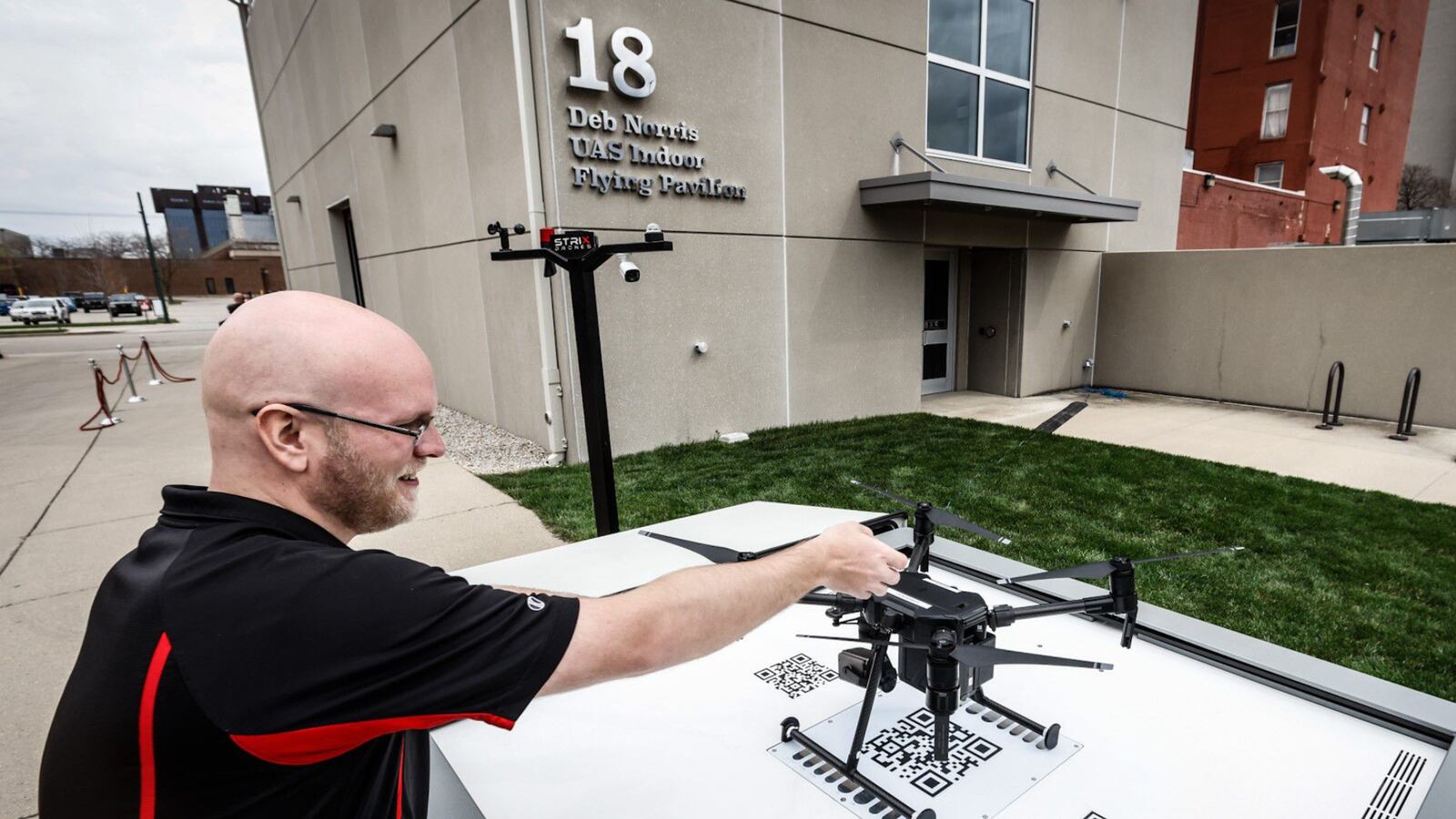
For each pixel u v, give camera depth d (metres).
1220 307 9.48
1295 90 18.00
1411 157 33.75
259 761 0.71
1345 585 3.67
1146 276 10.21
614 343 6.12
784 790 1.35
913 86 7.93
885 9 7.52
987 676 1.30
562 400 6.11
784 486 5.31
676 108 6.16
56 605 3.53
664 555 2.02
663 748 1.48
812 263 7.43
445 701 0.74
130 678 0.68
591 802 1.33
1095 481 5.51
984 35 8.50
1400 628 3.20
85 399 10.66
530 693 0.77
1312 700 1.54
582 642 0.80
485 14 5.84
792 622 2.02
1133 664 1.71
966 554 2.25
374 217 9.59
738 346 6.96
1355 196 11.01
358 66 8.96
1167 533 4.41
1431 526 4.54
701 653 0.91
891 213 8.02
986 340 10.25
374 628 0.71
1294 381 8.88
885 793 1.31
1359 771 1.33
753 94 6.66
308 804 0.78
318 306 0.83
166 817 0.71
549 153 5.55
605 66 5.73
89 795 0.71
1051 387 10.39
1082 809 1.27
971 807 1.28
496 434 7.14
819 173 7.31
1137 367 10.48
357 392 0.81
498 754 1.46
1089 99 9.80
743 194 6.71
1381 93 20.66
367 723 0.72
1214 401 9.62
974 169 8.63
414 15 7.17
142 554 0.78
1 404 10.27
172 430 7.97
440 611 0.74
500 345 6.91
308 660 0.69
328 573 0.73
